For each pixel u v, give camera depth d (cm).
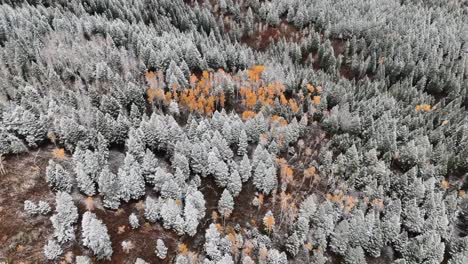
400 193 6956
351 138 7919
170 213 5644
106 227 5497
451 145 8144
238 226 6141
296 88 9638
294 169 7375
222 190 6588
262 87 9162
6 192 5684
